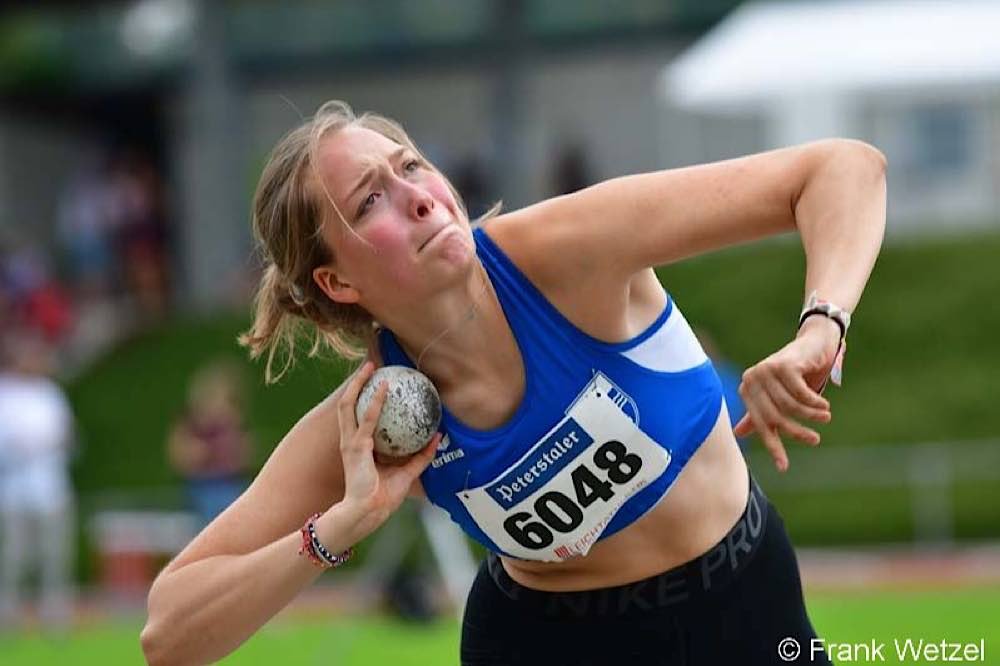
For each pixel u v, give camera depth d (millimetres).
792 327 58688
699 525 12188
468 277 11406
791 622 12523
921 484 49000
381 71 78812
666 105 78875
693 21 74375
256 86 80062
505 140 72000
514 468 11680
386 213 11336
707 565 12211
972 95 62281
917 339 57312
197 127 71688
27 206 85438
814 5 68688
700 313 59844
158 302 72000
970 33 61438
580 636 12469
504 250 11547
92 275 72250
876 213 11055
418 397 11461
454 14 75062
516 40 72250
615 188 11469
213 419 44688
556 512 11789
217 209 71188
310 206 11547
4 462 39375
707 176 11367
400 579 36500
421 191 11367
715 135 80062
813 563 46531
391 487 11586
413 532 41188
